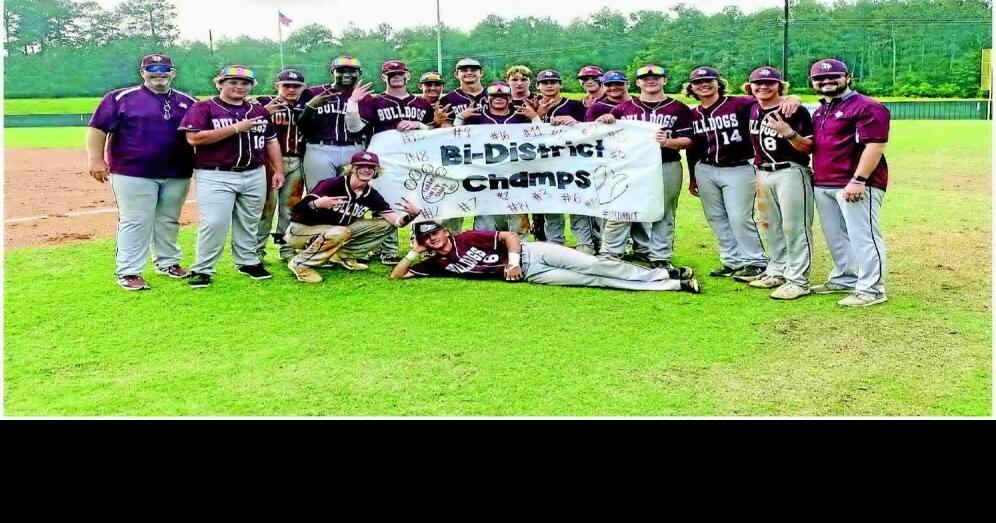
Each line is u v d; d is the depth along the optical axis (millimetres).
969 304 5840
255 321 5508
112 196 12148
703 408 4129
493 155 6914
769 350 4930
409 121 7020
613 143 6758
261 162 6441
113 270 6930
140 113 6086
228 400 4250
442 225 7105
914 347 4969
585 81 7930
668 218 6934
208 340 5137
